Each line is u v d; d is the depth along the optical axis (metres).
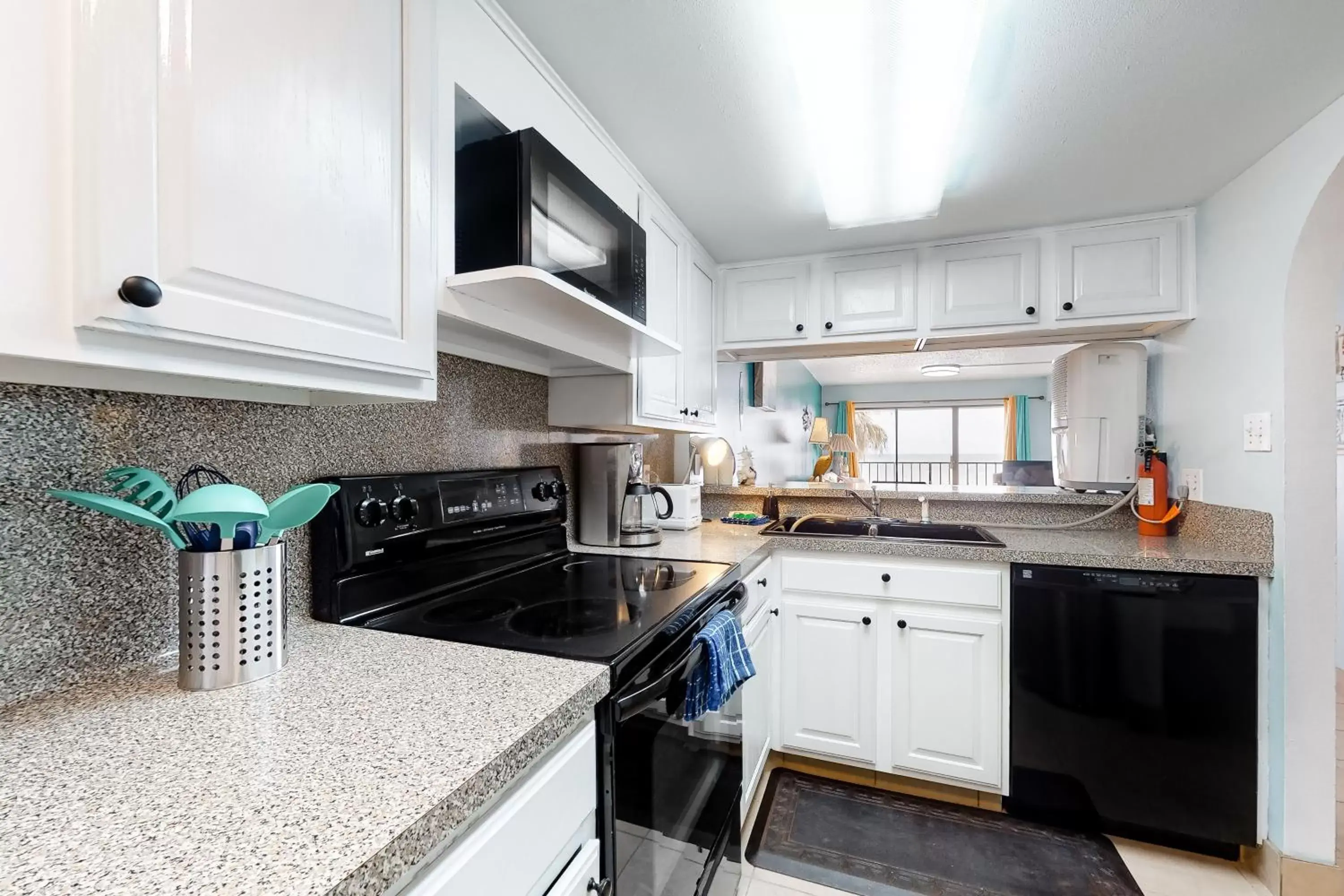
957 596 1.86
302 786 0.51
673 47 1.22
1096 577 1.72
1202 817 1.62
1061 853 1.65
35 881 0.39
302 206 0.68
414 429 1.29
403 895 0.48
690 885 1.14
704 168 1.71
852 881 1.55
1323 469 1.51
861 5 1.01
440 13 0.94
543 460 1.80
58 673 0.72
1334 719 1.48
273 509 0.77
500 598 1.22
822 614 2.03
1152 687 1.67
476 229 1.04
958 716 1.86
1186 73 1.28
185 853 0.42
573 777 0.75
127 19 0.51
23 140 0.45
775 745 2.07
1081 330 2.13
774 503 2.67
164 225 0.54
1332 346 1.51
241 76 0.61
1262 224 1.63
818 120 1.35
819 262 2.41
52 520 0.71
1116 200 1.91
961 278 2.21
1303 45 1.19
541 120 1.21
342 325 0.73
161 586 0.83
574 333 1.35
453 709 0.68
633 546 1.88
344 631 0.99
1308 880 1.48
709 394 2.41
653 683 0.93
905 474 7.04
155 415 0.82
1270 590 1.58
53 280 0.47
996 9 1.10
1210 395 1.87
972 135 1.53
